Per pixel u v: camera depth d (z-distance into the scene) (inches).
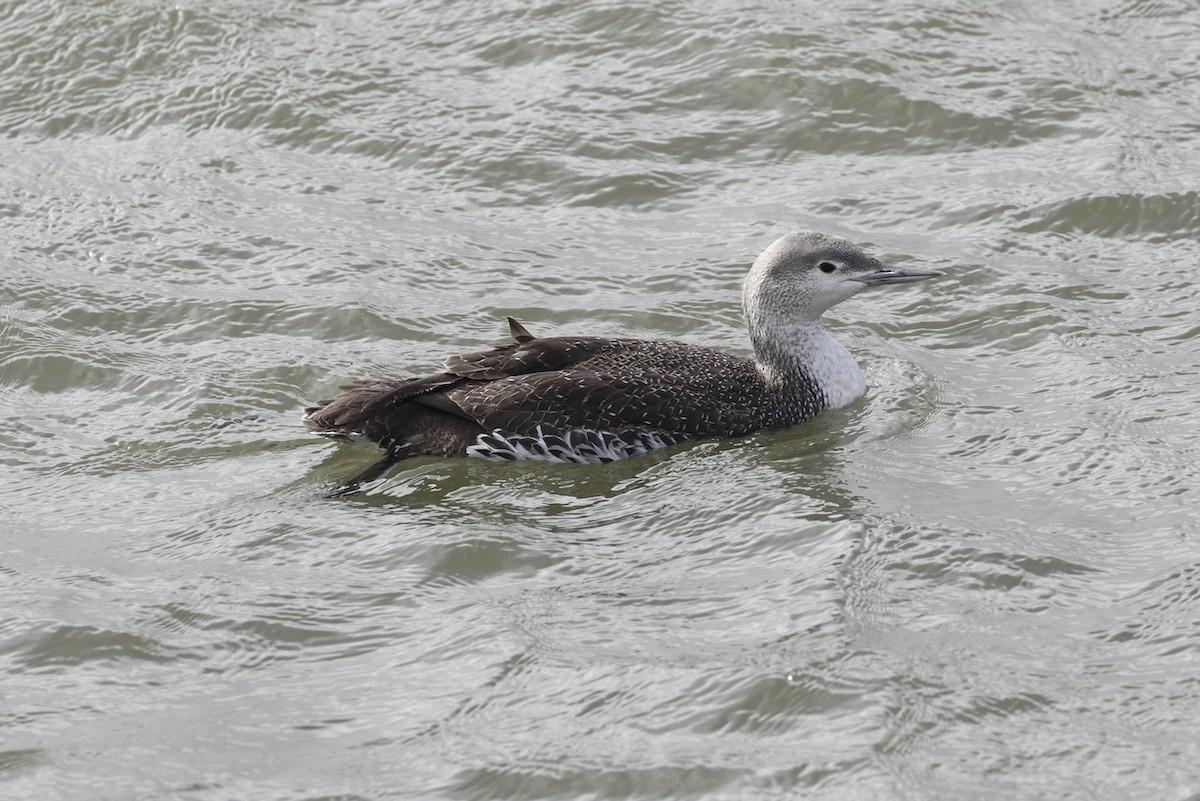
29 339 651.5
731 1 880.9
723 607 454.6
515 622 450.6
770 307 591.5
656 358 586.9
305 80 840.3
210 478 557.9
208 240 727.7
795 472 544.4
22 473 562.6
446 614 460.8
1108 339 633.0
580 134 801.6
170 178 778.8
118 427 595.5
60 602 471.2
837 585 457.7
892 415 589.0
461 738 398.3
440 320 669.3
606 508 527.5
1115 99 815.1
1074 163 767.7
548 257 719.7
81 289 687.7
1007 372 618.8
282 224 741.3
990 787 368.5
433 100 828.6
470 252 721.6
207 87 838.5
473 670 428.1
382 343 653.3
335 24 887.1
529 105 824.3
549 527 514.3
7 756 400.8
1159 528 487.2
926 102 812.0
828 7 882.1
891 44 853.2
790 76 825.5
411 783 382.3
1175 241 714.8
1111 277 687.1
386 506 532.4
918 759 378.6
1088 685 407.2
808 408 591.8
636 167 780.6
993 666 416.2
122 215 748.6
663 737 392.8
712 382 584.1
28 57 860.0
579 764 384.5
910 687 406.0
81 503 540.7
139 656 445.7
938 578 463.2
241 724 411.5
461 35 877.2
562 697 412.2
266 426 595.5
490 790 378.3
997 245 713.0
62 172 788.0
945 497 518.3
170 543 510.9
